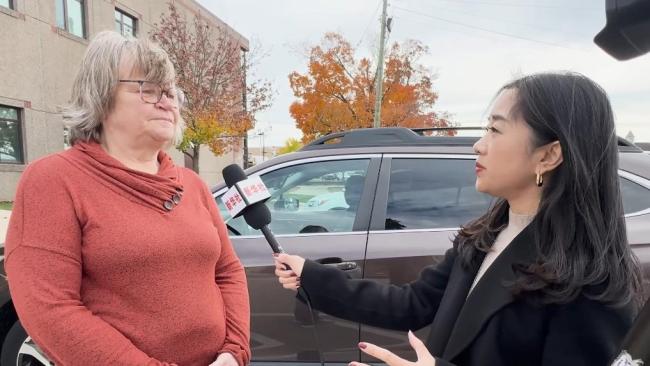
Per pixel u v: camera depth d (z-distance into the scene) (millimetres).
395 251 2268
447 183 2408
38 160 1230
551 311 893
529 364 915
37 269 1111
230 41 17188
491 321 941
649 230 2104
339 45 22219
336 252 2316
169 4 16969
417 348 924
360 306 1353
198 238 1354
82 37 14742
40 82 12953
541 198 968
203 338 1341
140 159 1395
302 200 2551
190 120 15492
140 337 1227
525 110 951
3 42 11836
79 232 1186
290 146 32688
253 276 2367
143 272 1227
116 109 1311
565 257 886
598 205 907
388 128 2633
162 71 1348
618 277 885
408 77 22781
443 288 1305
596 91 938
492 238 1103
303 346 2354
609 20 549
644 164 2277
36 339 1135
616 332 846
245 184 1602
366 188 2441
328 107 21969
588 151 905
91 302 1211
